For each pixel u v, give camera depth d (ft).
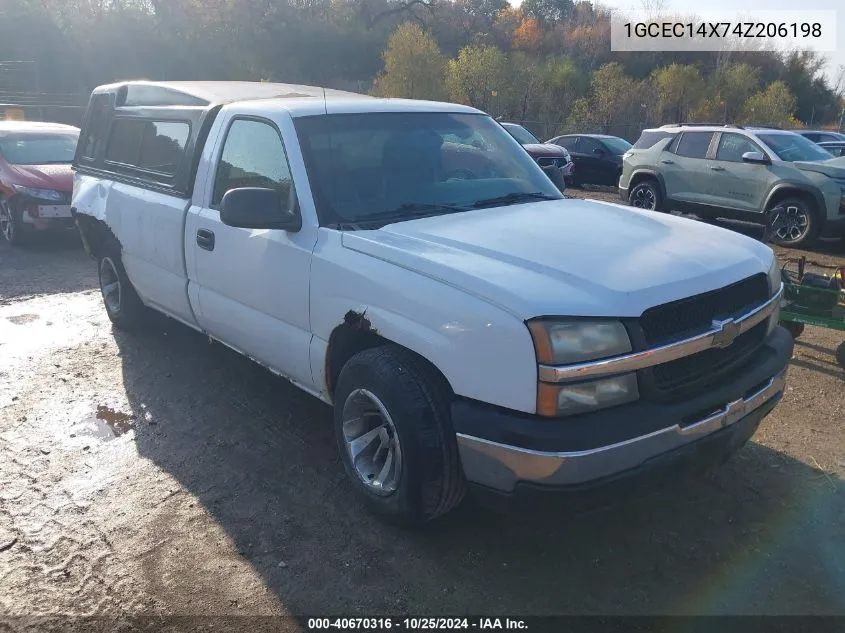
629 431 8.86
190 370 17.88
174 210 15.38
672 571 10.34
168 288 16.37
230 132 14.32
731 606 9.62
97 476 12.98
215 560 10.64
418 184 13.03
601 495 8.93
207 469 13.19
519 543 10.98
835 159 36.04
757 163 36.24
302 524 11.49
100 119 20.11
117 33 121.19
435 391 10.09
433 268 9.96
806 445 13.96
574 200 14.17
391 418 10.39
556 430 8.71
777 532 11.20
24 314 22.52
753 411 10.53
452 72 118.93
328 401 12.35
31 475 13.01
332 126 13.08
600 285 9.24
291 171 12.48
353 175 12.59
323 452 13.78
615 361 8.84
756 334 11.00
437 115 14.60
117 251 18.84
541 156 57.77
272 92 16.11
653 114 116.47
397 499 10.67
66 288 25.73
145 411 15.60
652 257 10.25
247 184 13.61
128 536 11.23
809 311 17.67
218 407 15.78
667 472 9.36
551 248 10.42
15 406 15.87
